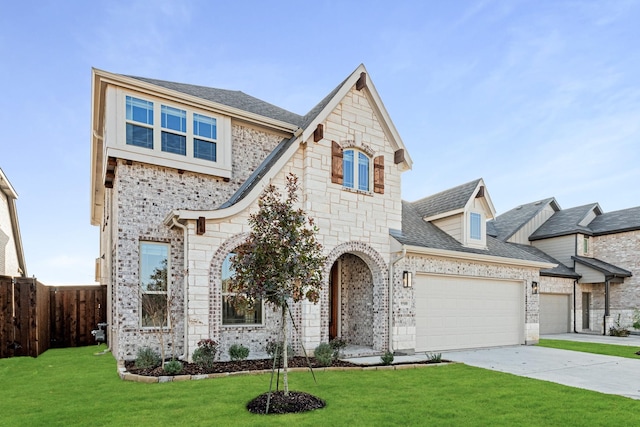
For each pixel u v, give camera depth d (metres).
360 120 13.80
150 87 11.35
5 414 6.12
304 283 7.12
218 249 10.90
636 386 8.77
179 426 5.55
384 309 13.18
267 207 7.25
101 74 10.72
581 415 6.37
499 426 5.78
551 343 17.66
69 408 6.39
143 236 11.26
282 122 13.84
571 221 26.11
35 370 9.89
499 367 11.01
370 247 13.35
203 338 10.38
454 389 8.05
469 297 15.52
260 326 11.78
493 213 16.67
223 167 12.62
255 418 5.91
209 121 12.62
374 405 6.75
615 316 24.00
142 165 11.48
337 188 12.96
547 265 17.80
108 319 14.85
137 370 9.16
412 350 13.50
